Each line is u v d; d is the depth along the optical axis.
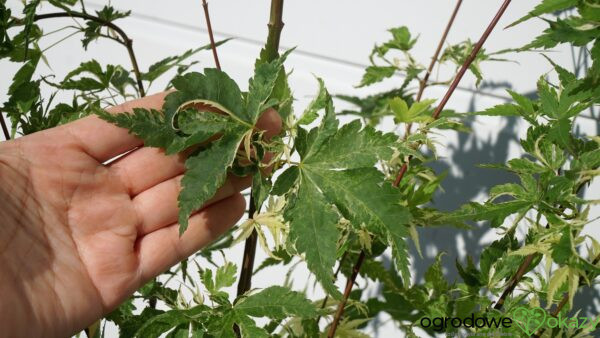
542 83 0.39
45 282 0.38
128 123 0.35
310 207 0.34
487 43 0.50
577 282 0.37
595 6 0.34
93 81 0.45
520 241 0.50
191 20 0.58
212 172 0.35
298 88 0.55
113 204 0.40
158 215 0.41
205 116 0.35
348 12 0.53
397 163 0.43
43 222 0.39
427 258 0.54
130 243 0.40
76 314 0.39
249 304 0.37
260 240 0.38
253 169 0.36
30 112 0.44
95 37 0.44
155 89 0.60
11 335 0.37
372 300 0.49
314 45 0.55
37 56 0.44
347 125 0.35
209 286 0.40
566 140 0.38
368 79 0.48
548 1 0.35
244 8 0.56
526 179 0.38
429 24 0.51
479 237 0.52
